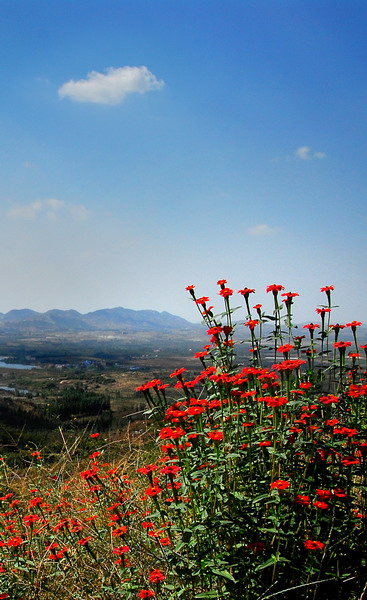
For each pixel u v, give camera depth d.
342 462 1.47
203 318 1.72
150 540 1.57
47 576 1.59
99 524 1.89
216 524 1.33
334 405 1.58
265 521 1.41
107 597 1.54
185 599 1.40
